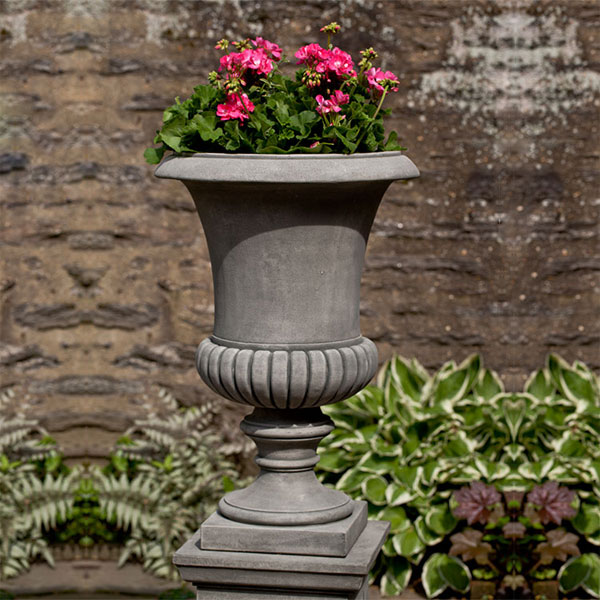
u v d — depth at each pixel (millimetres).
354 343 3830
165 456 6852
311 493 3879
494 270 6934
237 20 6863
